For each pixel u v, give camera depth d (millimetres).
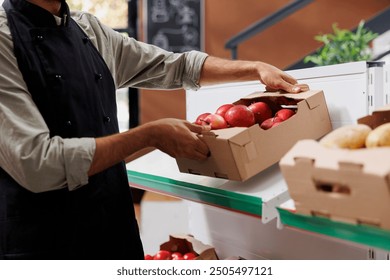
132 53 1825
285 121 1399
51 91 1424
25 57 1389
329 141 1101
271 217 1238
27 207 1407
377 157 898
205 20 5023
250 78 1688
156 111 5102
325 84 1587
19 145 1271
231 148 1284
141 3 4953
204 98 2189
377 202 896
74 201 1455
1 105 1296
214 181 1483
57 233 1438
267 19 4242
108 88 1645
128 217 1615
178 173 1694
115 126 1644
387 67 1436
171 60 1842
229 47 4477
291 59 5078
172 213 4566
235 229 2057
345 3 5004
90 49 1612
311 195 1018
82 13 1729
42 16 1476
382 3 4988
